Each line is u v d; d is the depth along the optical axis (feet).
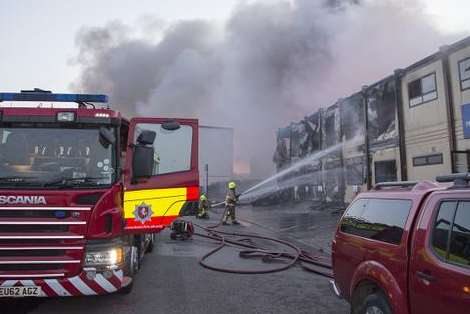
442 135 57.16
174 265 27.78
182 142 21.94
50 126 16.15
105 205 15.33
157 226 21.03
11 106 16.33
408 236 10.80
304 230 50.21
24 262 14.58
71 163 15.90
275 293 20.68
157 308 17.88
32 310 17.29
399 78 67.21
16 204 14.80
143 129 21.39
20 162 15.60
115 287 15.19
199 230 50.29
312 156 103.14
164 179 21.43
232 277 24.30
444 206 10.10
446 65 56.59
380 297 11.44
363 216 13.62
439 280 9.34
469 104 51.08
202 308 17.98
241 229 53.06
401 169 65.41
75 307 17.81
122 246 15.84
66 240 14.82
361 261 12.73
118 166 16.29
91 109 16.34
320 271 25.44
